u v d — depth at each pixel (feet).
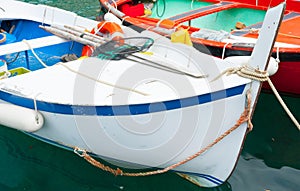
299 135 15.60
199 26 20.56
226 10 20.54
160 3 22.18
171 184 12.98
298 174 13.73
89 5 29.22
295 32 16.98
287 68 15.19
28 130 11.55
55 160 13.73
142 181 13.05
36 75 12.16
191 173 12.41
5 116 11.84
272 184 13.25
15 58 15.21
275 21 9.59
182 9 21.95
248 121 10.85
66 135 12.07
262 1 20.70
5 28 17.65
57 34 14.82
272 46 9.86
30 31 17.38
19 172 13.28
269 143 15.21
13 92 11.69
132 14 20.08
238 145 11.40
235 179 13.41
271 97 17.39
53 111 11.34
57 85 11.66
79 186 12.78
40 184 12.84
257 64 10.23
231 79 10.54
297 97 16.96
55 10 16.92
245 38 16.12
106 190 12.67
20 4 17.60
